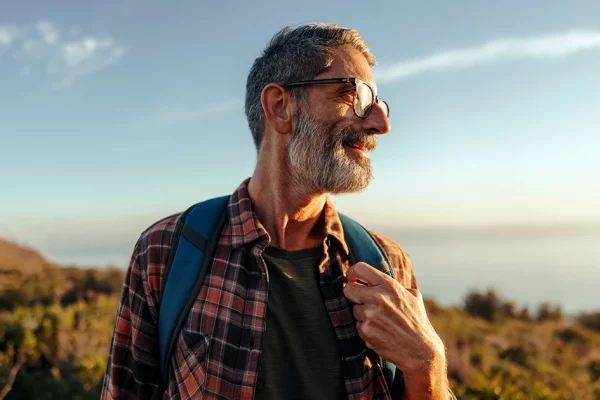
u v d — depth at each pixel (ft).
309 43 4.77
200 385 4.08
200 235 4.55
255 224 4.54
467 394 16.16
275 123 4.81
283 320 4.40
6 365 19.10
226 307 4.29
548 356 30.73
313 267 4.73
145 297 4.50
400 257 5.29
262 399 4.11
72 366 20.48
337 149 4.61
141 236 4.80
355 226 5.20
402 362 4.19
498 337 38.24
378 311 4.23
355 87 4.62
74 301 41.32
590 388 20.81
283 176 4.76
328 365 4.37
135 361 4.50
